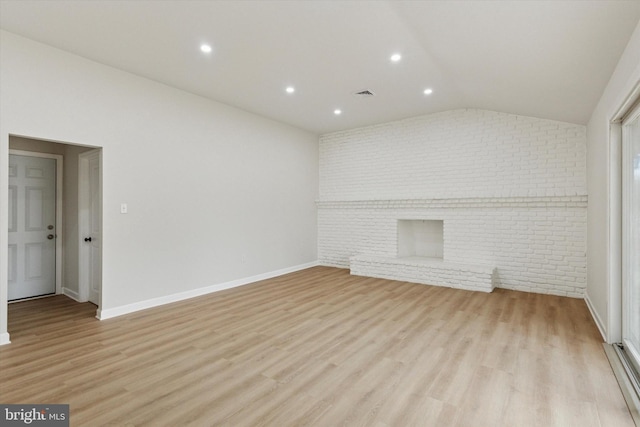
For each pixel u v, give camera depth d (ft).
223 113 15.24
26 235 13.58
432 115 17.25
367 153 19.53
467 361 8.05
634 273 8.46
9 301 13.19
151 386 6.96
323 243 21.39
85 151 13.05
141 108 12.25
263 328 10.32
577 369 7.62
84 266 13.42
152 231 12.64
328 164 21.15
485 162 15.87
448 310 12.06
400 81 12.44
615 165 8.85
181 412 6.09
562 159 14.16
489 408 6.18
